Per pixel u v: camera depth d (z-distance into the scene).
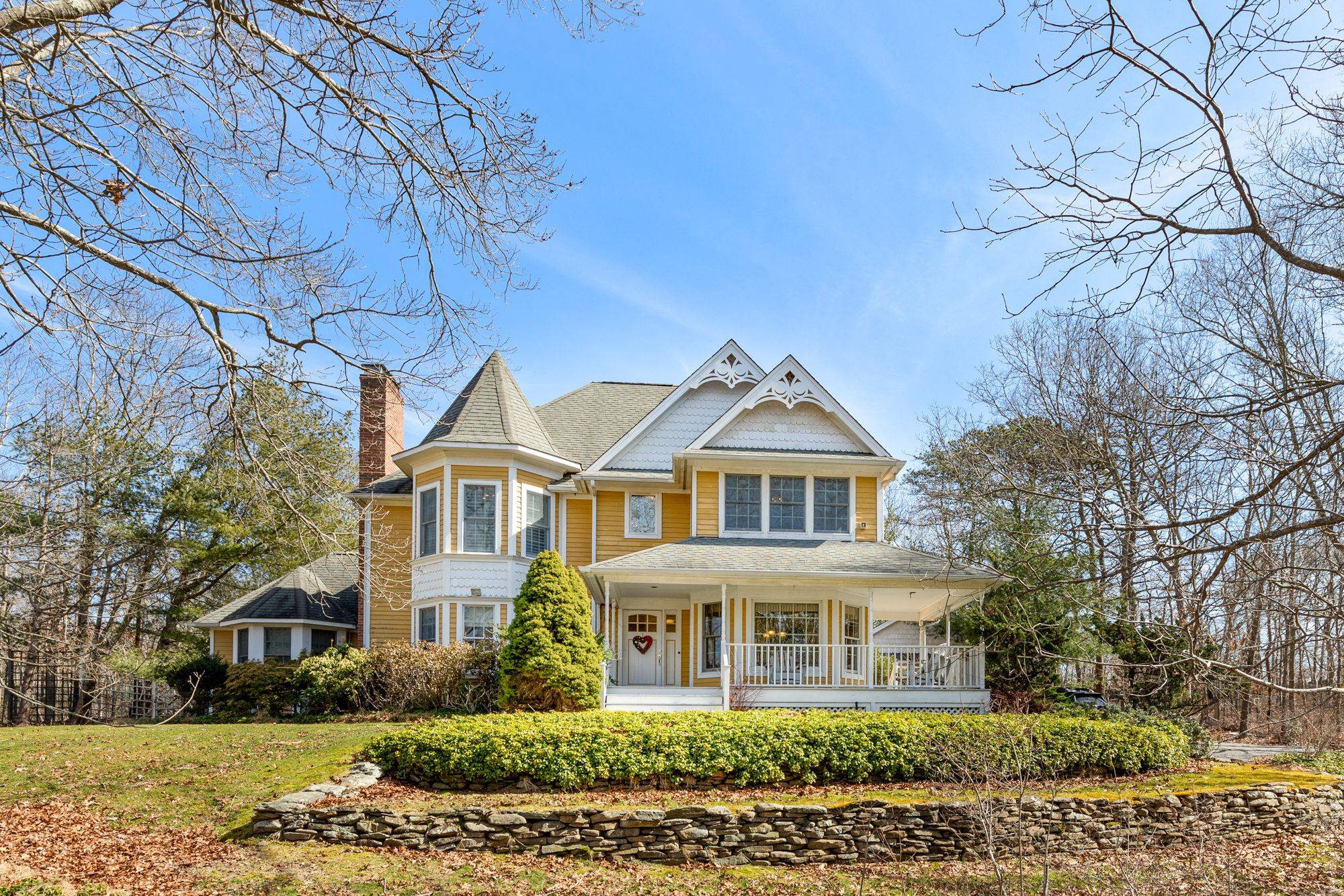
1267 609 8.49
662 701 19.81
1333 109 6.52
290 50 8.48
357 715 21.66
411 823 12.77
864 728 15.29
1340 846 14.12
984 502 22.22
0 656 13.46
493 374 26.02
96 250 8.31
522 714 16.19
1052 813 13.77
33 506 14.48
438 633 23.66
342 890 11.30
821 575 20.39
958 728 15.58
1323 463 7.43
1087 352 23.77
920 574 20.44
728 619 21.80
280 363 9.59
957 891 12.12
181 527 30.95
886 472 24.38
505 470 24.56
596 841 12.85
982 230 6.95
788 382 24.48
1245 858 13.55
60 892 10.87
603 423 29.16
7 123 7.80
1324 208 8.22
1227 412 7.24
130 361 9.95
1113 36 6.11
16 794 14.88
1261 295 13.12
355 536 22.05
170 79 8.69
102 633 20.38
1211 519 6.66
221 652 27.98
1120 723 16.66
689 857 12.92
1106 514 9.88
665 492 26.34
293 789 14.21
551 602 19.02
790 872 12.74
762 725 15.16
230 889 11.21
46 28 8.39
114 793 14.77
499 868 12.20
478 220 9.66
